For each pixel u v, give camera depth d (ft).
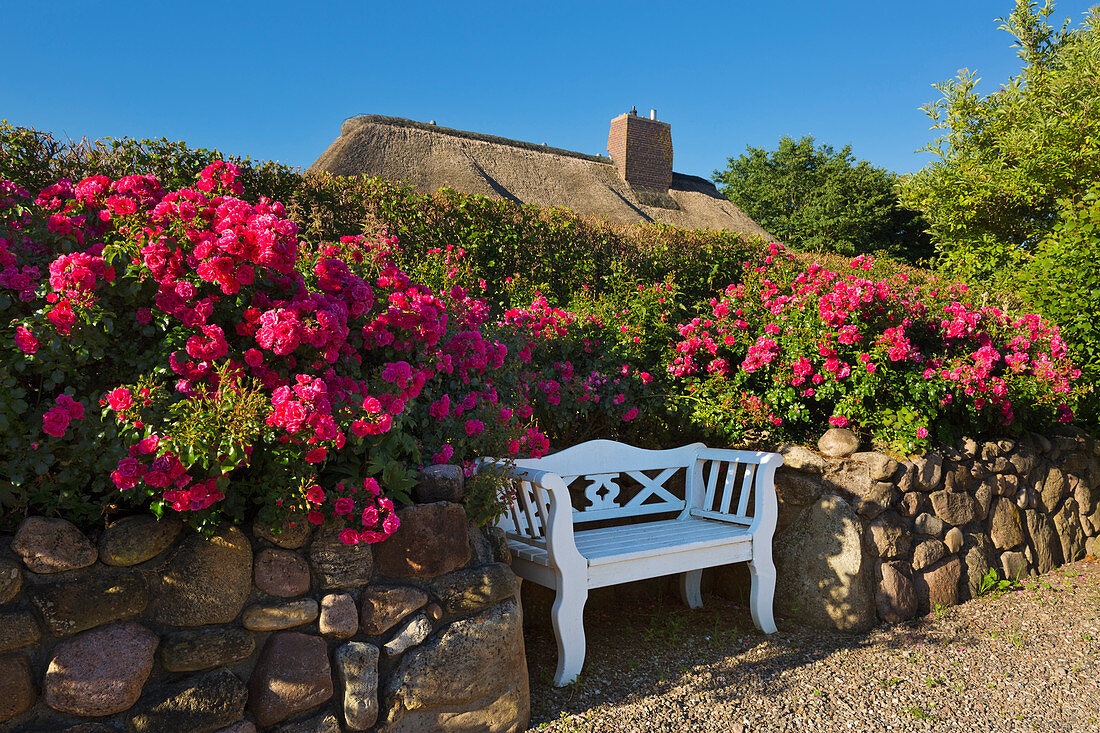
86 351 6.18
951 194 28.22
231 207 6.74
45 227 7.29
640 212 45.27
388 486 7.06
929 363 12.92
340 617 6.60
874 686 8.93
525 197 40.86
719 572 12.65
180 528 6.30
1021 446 14.19
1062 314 18.02
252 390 6.61
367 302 7.68
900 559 11.53
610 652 9.81
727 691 8.66
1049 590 12.98
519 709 7.51
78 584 5.71
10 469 5.68
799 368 12.46
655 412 13.47
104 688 5.60
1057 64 28.99
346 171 35.60
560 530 8.64
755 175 94.53
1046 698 8.73
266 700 6.21
